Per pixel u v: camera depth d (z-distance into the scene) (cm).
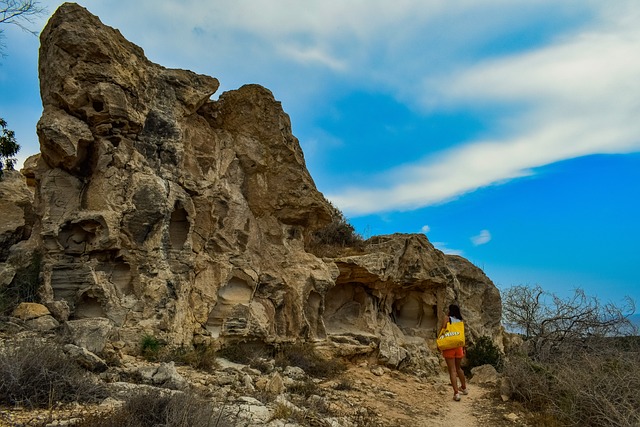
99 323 904
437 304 1839
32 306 971
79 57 1090
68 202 1086
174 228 1192
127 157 1114
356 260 1606
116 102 1092
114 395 683
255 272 1334
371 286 1670
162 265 1095
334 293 1667
